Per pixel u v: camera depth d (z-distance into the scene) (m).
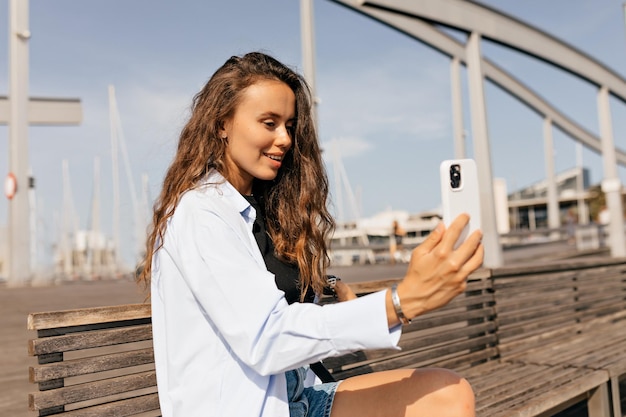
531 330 3.82
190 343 1.20
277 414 1.17
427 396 1.32
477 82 12.06
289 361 1.08
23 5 12.34
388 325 1.04
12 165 11.98
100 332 1.60
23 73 12.25
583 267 4.87
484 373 3.02
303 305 1.11
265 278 1.14
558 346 3.82
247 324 1.10
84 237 32.81
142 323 1.73
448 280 0.99
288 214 1.54
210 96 1.34
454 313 3.18
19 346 4.71
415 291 1.02
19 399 3.25
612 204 16.70
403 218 42.16
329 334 1.06
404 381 1.36
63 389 1.51
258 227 1.47
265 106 1.32
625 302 5.45
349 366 2.62
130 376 1.66
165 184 1.33
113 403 1.61
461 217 1.01
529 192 74.69
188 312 1.21
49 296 8.06
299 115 1.55
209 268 1.14
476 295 3.44
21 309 6.70
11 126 12.12
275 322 1.09
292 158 1.57
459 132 19.56
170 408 1.24
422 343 2.90
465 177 1.19
